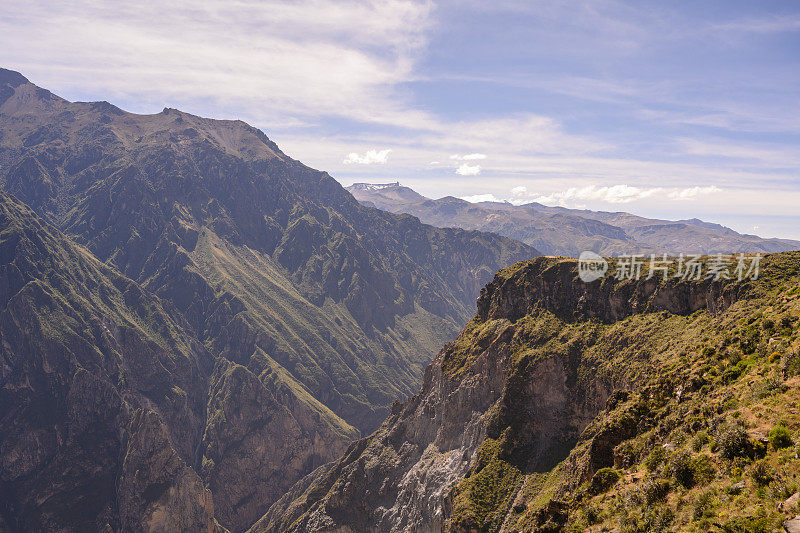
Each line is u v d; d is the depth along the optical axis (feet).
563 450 426.92
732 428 148.36
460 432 517.14
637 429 213.66
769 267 390.01
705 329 366.22
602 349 445.78
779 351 184.44
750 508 122.93
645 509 149.28
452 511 424.87
